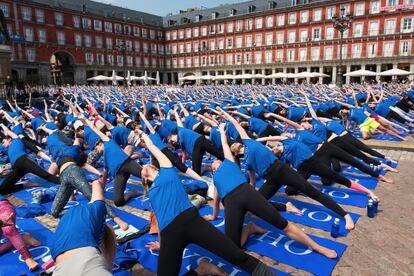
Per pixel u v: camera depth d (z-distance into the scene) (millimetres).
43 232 5539
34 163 7105
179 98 20844
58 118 12875
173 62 78312
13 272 4430
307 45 58719
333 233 5094
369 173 7312
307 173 6277
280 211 6086
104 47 66000
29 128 11844
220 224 5660
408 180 7680
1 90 21422
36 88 32312
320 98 16312
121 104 16031
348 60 54625
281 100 16156
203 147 7895
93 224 2879
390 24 50656
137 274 4324
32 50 54531
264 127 9766
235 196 4332
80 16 61625
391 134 11891
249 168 5637
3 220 4344
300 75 47562
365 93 16734
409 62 49656
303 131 7312
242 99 18000
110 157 6590
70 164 5938
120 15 70938
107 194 7379
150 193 3660
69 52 60156
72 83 62594
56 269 2570
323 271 4230
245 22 65875
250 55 66000
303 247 4863
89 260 2551
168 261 3449
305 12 58219
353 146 8023
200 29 72375
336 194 6949
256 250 4812
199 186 7285
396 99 15352
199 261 4355
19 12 52562
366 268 4285
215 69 71312
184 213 3480
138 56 73000
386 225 5461
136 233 5305
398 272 4188
